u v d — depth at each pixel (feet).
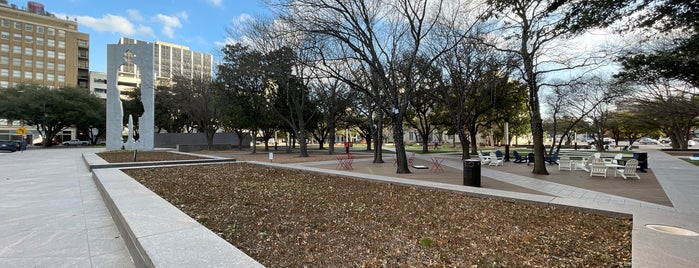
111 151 93.97
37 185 33.78
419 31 47.44
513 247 14.39
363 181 35.09
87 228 17.95
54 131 164.76
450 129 114.83
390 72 53.78
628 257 13.24
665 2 18.42
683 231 14.76
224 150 125.80
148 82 104.17
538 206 22.74
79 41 278.46
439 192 28.25
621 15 19.07
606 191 30.55
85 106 165.17
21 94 154.92
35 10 266.98
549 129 153.79
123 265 12.84
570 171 49.16
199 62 151.64
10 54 238.68
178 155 73.72
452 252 13.62
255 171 44.52
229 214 19.45
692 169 49.42
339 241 14.84
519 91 75.31
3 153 100.73
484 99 83.20
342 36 46.88
